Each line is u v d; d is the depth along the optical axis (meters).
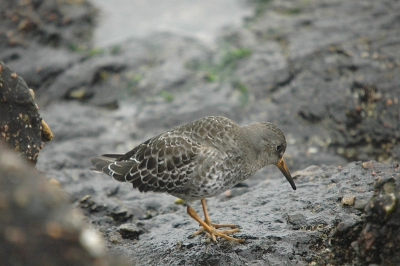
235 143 9.23
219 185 9.23
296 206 9.15
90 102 16.58
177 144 9.20
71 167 13.49
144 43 18.41
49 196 4.89
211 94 15.81
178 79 16.50
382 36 16.19
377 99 14.31
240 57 17.16
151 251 8.73
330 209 8.77
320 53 16.06
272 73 16.19
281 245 8.23
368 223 7.21
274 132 9.74
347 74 15.16
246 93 15.88
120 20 20.42
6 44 17.78
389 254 6.96
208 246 8.62
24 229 4.58
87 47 18.78
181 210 10.80
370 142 14.09
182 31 19.39
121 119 15.78
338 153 14.16
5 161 4.85
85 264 4.80
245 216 9.34
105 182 12.59
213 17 20.27
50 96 16.66
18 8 18.58
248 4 20.77
